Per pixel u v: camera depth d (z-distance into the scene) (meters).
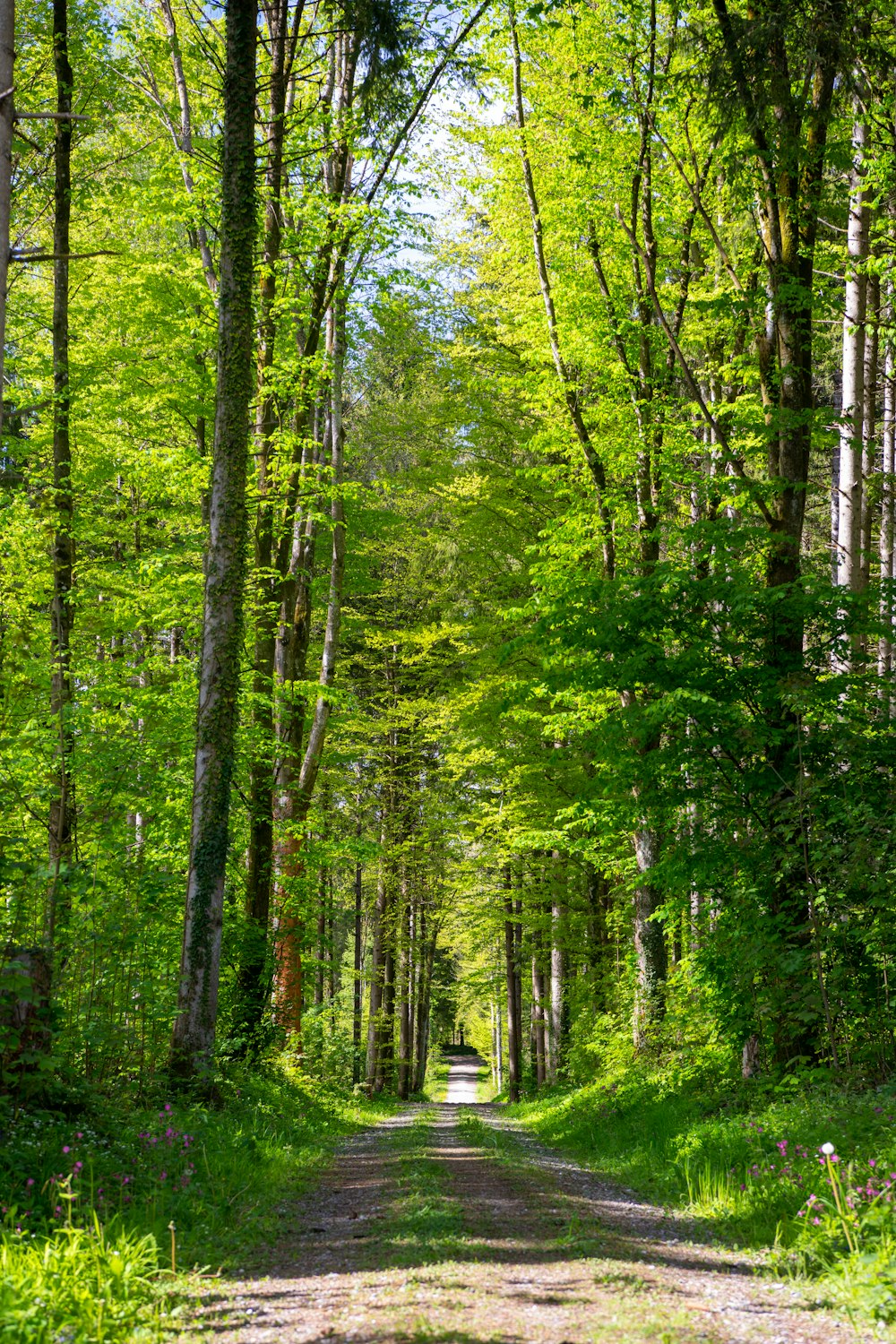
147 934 10.13
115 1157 6.72
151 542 23.23
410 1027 34.12
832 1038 8.83
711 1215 7.07
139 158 19.64
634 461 14.91
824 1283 5.02
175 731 13.78
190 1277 5.09
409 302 17.72
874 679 9.91
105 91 16.11
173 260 17.78
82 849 11.30
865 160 11.89
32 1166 5.89
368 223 15.92
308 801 19.25
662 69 13.40
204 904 10.81
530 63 14.94
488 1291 4.68
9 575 15.59
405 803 28.00
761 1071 11.25
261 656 16.58
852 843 8.90
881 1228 5.30
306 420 17.08
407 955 31.73
